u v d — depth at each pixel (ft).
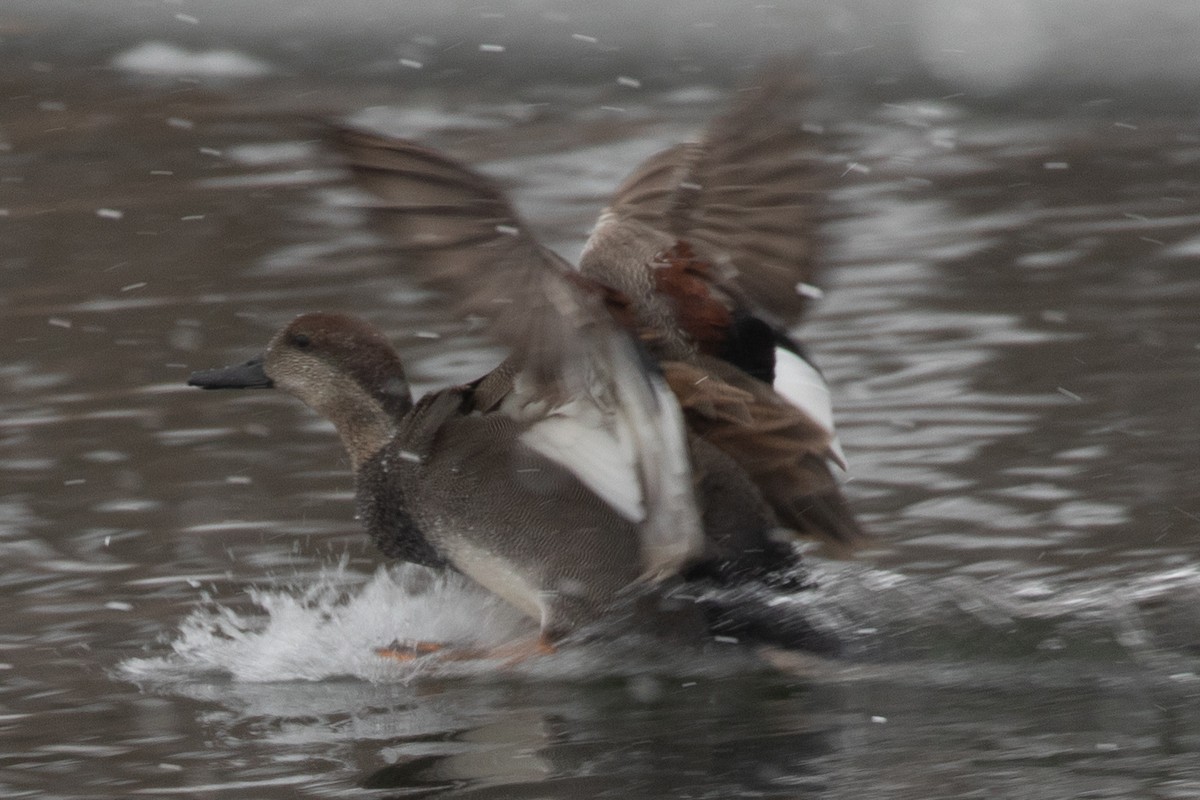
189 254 55.26
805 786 25.90
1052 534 35.09
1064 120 68.74
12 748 27.84
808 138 30.60
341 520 37.17
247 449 40.91
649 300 30.40
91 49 84.17
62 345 47.83
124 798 25.88
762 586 31.35
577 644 31.48
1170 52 76.54
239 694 30.14
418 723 28.91
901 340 46.11
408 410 33.81
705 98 73.26
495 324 26.32
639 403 29.07
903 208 57.77
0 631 32.40
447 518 31.96
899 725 28.35
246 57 82.64
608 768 26.76
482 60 80.33
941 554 34.40
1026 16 81.56
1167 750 26.94
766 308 30.66
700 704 29.58
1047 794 25.39
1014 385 42.80
